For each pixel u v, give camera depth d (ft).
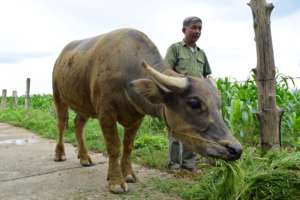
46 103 35.01
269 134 8.07
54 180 9.24
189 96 6.30
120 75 7.80
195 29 9.15
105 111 8.07
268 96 8.01
